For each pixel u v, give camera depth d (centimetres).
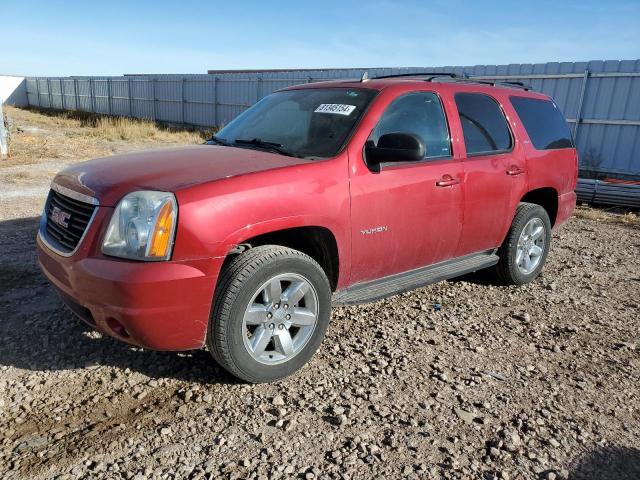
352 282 366
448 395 319
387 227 366
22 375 320
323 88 427
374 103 375
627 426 299
